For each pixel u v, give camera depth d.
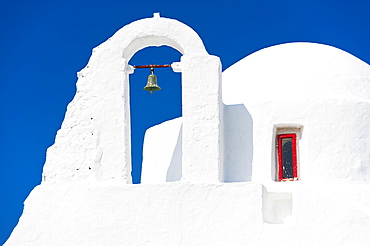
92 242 18.00
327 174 18.98
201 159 18.44
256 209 17.61
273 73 20.77
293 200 17.67
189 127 18.61
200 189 17.88
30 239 18.38
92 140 19.08
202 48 19.00
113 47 19.22
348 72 20.91
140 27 19.25
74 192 18.39
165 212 17.88
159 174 21.42
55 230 18.30
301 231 17.42
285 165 19.47
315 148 19.12
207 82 18.78
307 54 21.39
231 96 20.80
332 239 17.30
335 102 19.41
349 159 19.17
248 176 19.20
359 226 17.25
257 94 20.33
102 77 19.11
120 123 18.86
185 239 17.70
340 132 19.27
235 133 19.55
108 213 18.06
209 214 17.75
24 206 18.61
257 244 17.45
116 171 18.69
